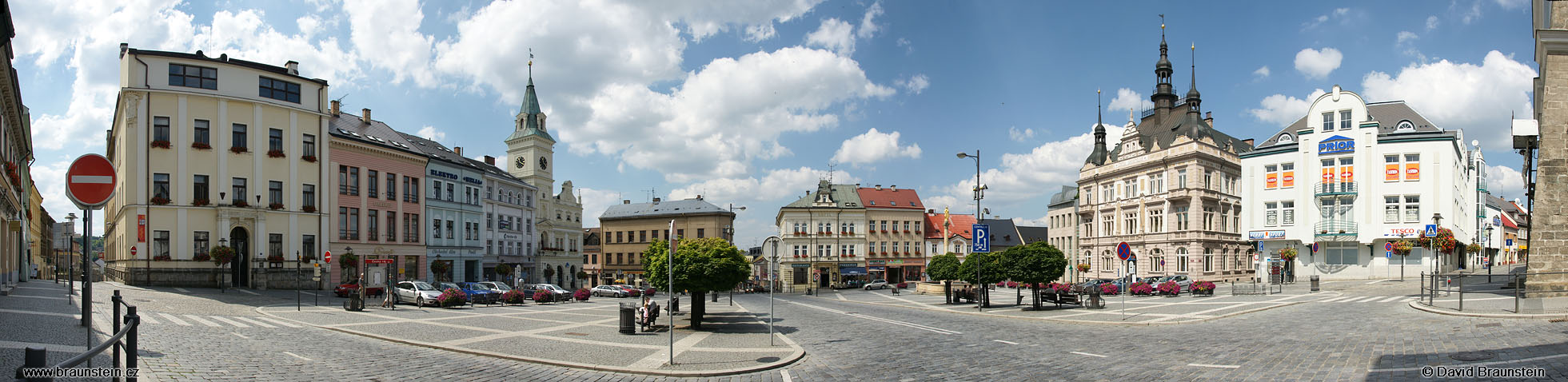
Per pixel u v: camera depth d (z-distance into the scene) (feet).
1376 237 163.94
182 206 136.67
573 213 282.36
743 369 43.96
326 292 143.13
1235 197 206.08
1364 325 61.52
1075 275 251.39
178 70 138.62
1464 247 184.85
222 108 142.31
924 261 294.46
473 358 48.08
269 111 149.18
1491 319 60.39
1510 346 43.68
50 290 107.86
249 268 144.25
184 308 87.35
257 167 146.20
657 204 346.13
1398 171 163.02
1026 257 97.19
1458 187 169.68
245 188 144.66
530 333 64.59
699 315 71.46
